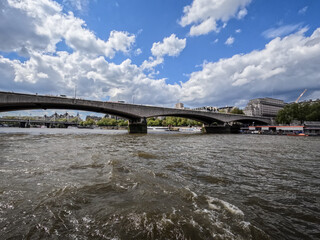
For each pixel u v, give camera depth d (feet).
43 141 78.02
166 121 495.41
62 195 17.11
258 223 13.43
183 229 11.94
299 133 178.09
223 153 48.73
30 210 14.26
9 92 127.85
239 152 51.21
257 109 540.52
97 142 75.61
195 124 459.73
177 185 20.99
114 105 177.78
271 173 28.07
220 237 11.23
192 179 23.99
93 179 22.09
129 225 12.30
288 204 16.90
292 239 11.71
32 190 18.38
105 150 49.24
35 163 31.30
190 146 65.10
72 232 11.62
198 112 242.99
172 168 29.73
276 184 22.74
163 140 93.09
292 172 28.84
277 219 14.14
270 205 16.61
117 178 22.41
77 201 15.93
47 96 142.31
